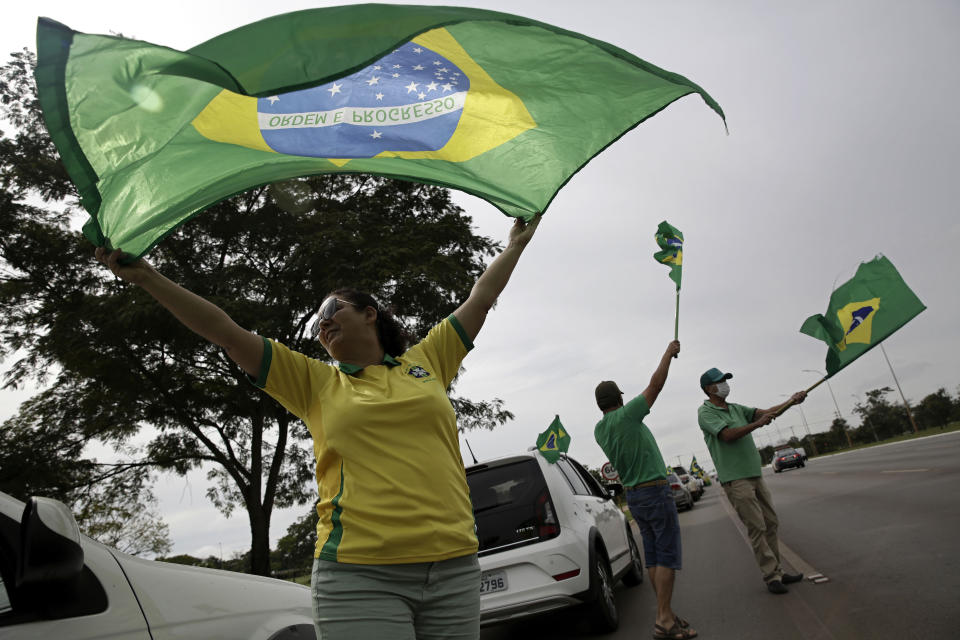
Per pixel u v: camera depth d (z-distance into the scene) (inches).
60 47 57.7
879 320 205.0
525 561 203.6
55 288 560.7
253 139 74.4
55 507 67.5
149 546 729.6
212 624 82.6
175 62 58.7
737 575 265.3
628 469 195.9
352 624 68.7
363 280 533.6
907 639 142.2
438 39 78.9
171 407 595.5
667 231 205.0
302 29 63.2
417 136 82.1
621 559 263.0
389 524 71.3
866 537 279.3
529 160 84.7
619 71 81.7
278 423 650.8
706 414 231.0
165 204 69.5
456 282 593.3
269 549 613.6
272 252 593.3
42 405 596.1
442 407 80.4
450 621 72.4
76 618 68.7
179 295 72.0
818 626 166.2
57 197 555.8
